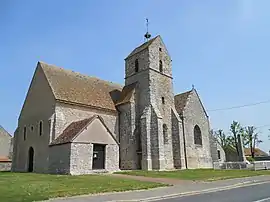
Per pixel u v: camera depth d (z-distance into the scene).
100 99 33.62
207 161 38.50
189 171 28.89
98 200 11.60
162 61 37.59
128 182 17.83
